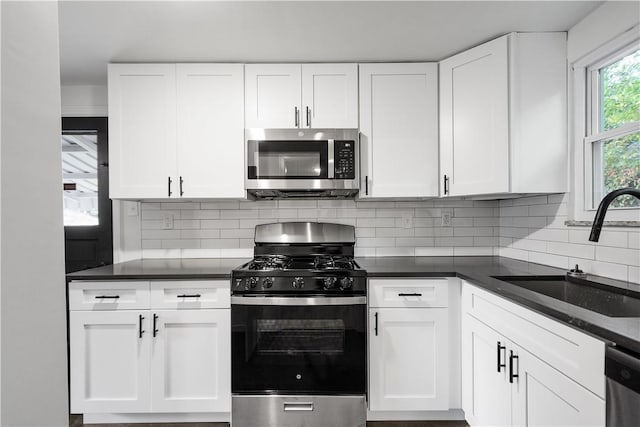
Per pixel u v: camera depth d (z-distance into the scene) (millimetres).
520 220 2293
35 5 529
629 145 1594
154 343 1896
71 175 2615
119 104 2158
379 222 2561
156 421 2010
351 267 1963
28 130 511
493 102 1960
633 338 810
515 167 1895
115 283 1900
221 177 2168
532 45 1903
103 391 1899
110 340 1898
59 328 563
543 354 1188
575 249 1818
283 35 1902
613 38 1596
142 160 2164
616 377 866
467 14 1736
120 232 2557
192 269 2041
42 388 527
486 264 2143
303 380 1846
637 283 1464
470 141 2059
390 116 2203
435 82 2199
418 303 1893
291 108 2178
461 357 1889
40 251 529
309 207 2559
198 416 2004
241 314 1850
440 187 2195
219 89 2168
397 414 1995
